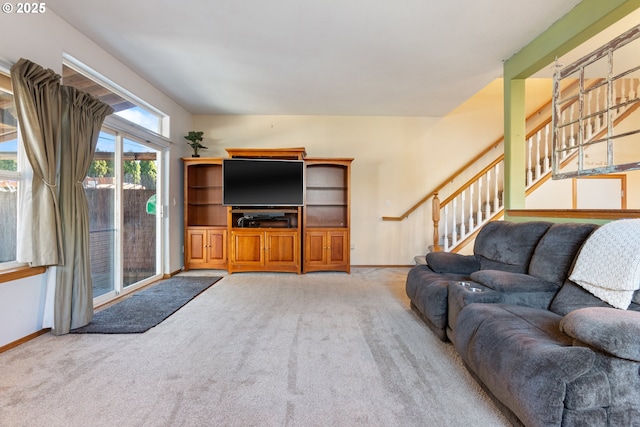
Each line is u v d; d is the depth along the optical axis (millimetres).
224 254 5078
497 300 2057
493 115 5539
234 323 2838
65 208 2588
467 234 4844
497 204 4883
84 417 1556
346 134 5605
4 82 2281
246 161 4934
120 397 1722
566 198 4664
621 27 2838
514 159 3367
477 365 1693
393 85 4207
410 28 2848
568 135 4797
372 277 4770
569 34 2578
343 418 1568
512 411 1450
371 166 5633
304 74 3852
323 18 2699
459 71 3752
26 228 2381
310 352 2277
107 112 3043
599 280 1705
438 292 2447
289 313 3119
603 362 1267
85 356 2193
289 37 3004
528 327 1635
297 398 1729
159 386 1832
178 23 2775
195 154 5141
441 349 2334
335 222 5543
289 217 5332
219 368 2043
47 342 2416
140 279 4125
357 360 2162
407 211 5602
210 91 4430
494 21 2734
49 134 2410
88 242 2783
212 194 5496
